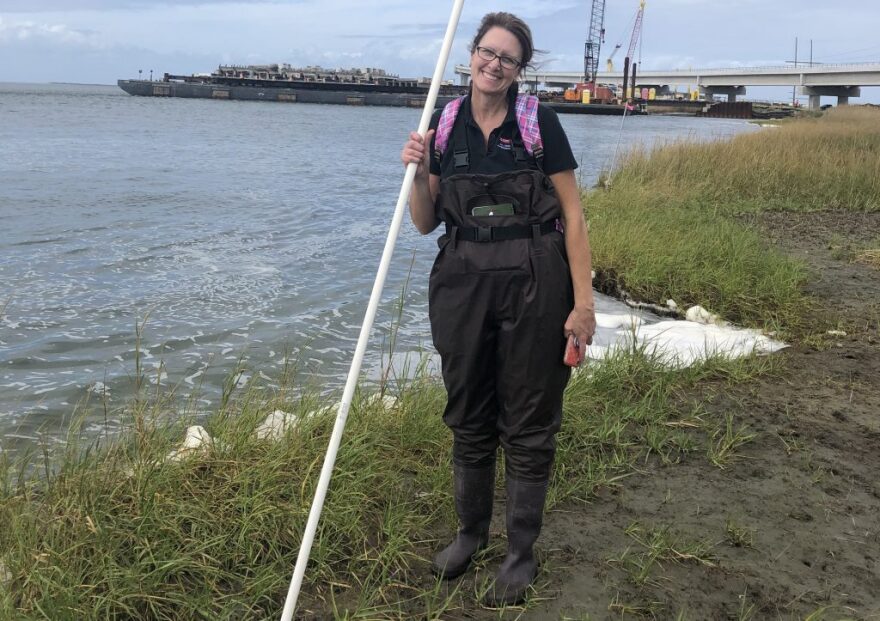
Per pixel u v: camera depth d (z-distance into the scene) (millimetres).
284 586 2590
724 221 9664
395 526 2898
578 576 2693
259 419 3723
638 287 7160
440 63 2289
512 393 2441
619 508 3191
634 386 4516
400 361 5523
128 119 41531
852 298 6918
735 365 4895
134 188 14648
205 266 8484
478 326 2391
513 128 2316
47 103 58969
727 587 2654
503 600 2512
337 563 2734
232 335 6125
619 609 2518
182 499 2855
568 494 3262
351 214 12750
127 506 2766
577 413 3965
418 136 2287
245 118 49688
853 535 3012
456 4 2264
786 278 7051
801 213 12211
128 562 2533
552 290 2330
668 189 12852
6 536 2580
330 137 33875
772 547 2910
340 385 4992
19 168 17141
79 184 14859
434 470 3373
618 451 3732
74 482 2838
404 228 11430
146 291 7375
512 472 2549
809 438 3904
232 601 2428
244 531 2717
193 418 4047
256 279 7969
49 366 5328
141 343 5863
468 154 2350
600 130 44875
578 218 2377
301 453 3273
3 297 6938
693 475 3504
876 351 5383
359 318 6703
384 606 2477
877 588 2666
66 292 7223
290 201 13945
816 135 19922
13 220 10766
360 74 101375
